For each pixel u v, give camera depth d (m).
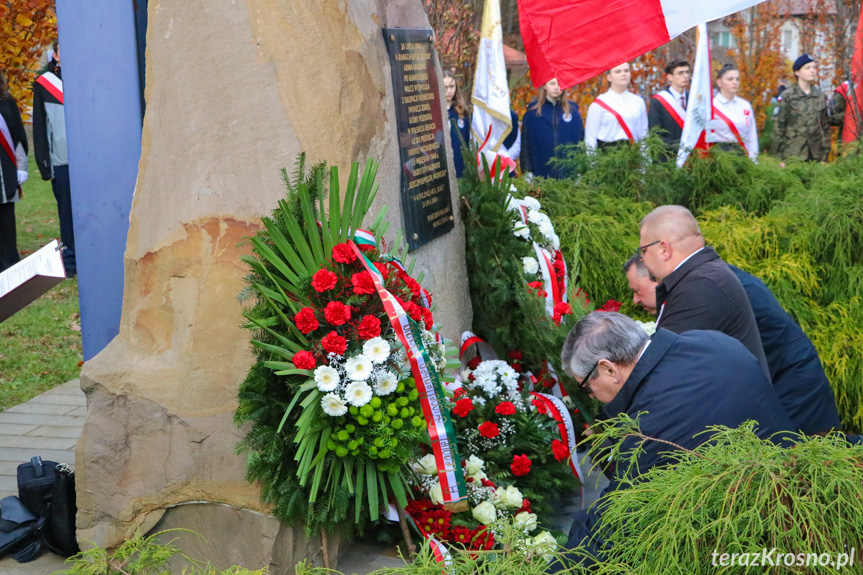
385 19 3.62
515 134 7.37
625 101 7.21
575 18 4.23
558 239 4.69
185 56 3.03
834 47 9.82
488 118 5.73
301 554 2.95
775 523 1.55
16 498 3.41
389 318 2.69
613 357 2.52
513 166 5.41
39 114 7.74
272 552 2.88
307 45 3.02
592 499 3.67
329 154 3.02
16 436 4.61
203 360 2.98
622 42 4.20
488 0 5.67
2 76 7.62
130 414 3.04
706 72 6.38
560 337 4.04
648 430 2.36
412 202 3.72
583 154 6.25
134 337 3.16
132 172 3.91
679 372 2.43
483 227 4.40
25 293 2.29
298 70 2.98
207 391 2.97
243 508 2.92
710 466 1.68
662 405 2.38
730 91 7.59
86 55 3.84
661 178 5.91
